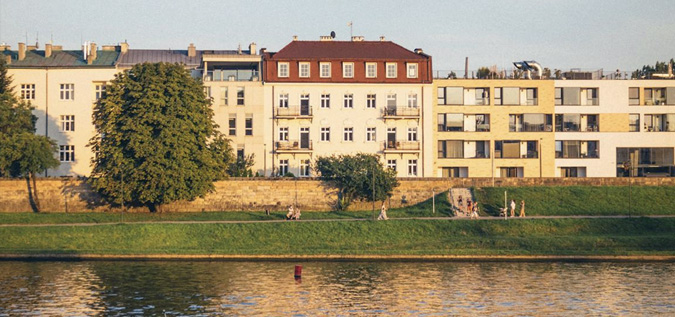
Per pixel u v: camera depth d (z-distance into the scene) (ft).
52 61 447.01
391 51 454.81
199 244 329.31
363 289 259.80
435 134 454.40
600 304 240.73
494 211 373.20
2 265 297.94
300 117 437.99
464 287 262.26
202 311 233.14
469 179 398.62
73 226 337.72
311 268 293.23
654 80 473.67
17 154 367.86
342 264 301.02
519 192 387.96
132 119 363.76
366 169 383.65
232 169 407.03
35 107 431.84
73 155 437.58
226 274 281.95
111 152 363.56
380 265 298.97
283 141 437.99
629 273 282.56
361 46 457.27
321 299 247.09
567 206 377.09
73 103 437.17
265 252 312.91
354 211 385.50
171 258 312.50
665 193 390.01
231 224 342.03
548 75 500.33
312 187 391.65
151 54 473.26
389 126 444.14
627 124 471.62
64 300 244.63
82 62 448.24
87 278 274.36
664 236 329.52
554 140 464.65
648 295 250.98
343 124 442.50
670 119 474.49
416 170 444.96
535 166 462.60
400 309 236.02
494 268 292.40
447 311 233.96
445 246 320.91
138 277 276.41
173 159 363.35
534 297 249.14
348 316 228.63
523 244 320.91
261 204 389.80
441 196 388.98
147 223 343.67
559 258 306.76
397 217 367.86
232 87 439.22
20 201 383.86
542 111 464.24
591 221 345.10
